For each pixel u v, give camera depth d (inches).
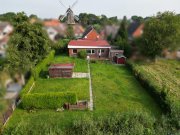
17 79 1080.8
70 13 2452.0
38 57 1326.3
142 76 1214.3
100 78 1323.8
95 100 1005.2
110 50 1808.6
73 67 1413.6
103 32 2822.3
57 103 928.9
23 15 1304.1
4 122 798.5
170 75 1393.9
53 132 701.3
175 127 749.3
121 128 723.4
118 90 1131.3
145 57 1726.1
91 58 1865.2
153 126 762.8
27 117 860.6
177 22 1590.8
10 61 1048.2
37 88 1157.1
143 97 1042.1
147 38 1627.7
